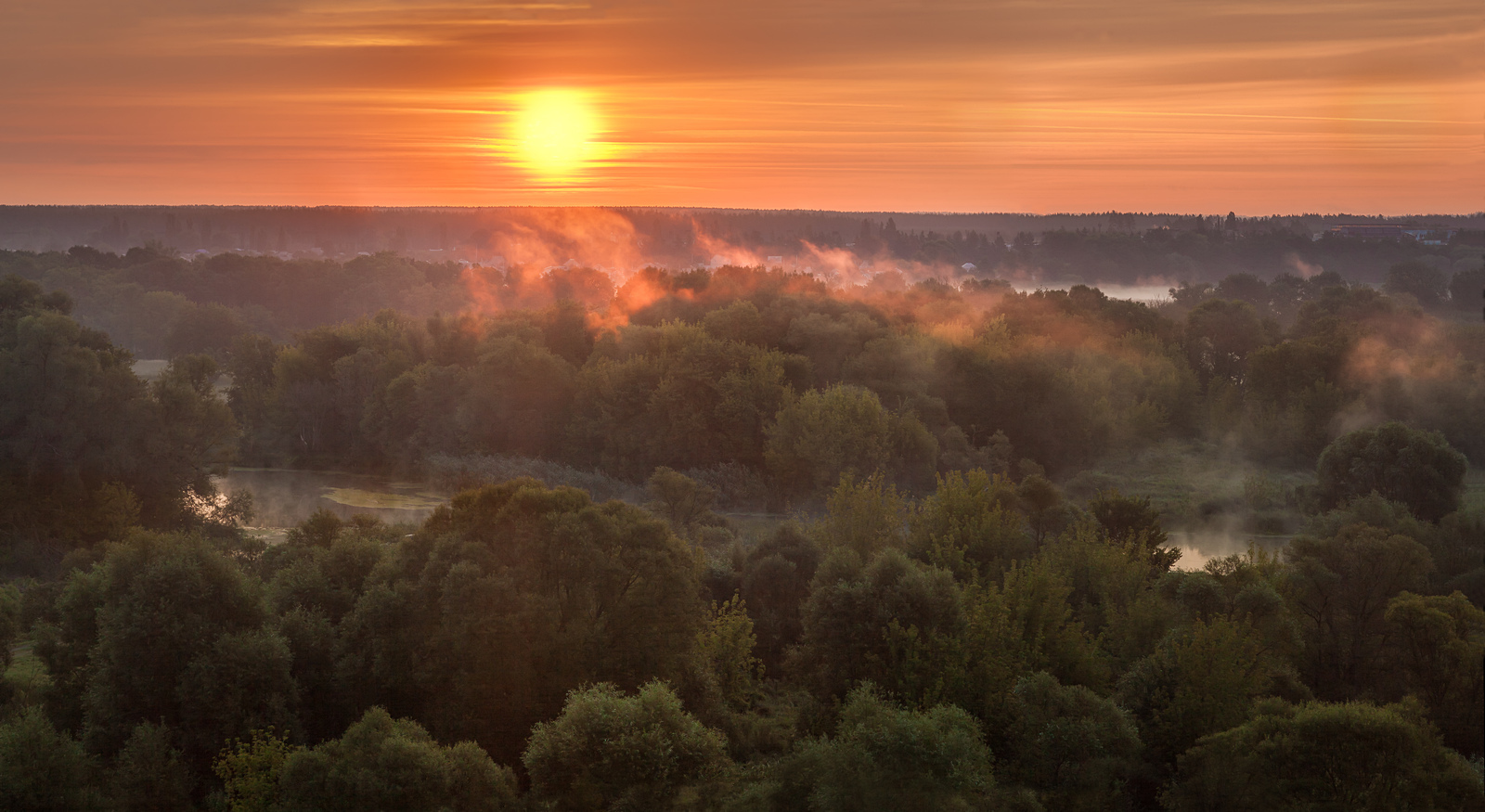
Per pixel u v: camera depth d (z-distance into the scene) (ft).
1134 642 212.23
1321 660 212.23
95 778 150.71
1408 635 192.03
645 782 147.33
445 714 167.02
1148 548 272.31
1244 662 184.65
